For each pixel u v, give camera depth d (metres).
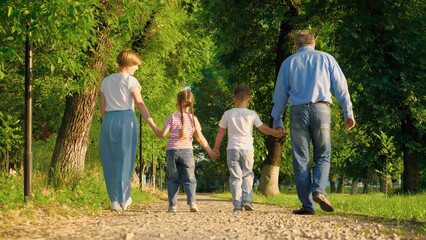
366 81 20.28
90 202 10.38
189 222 5.83
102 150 7.30
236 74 25.95
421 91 20.27
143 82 24.64
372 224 5.99
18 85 17.02
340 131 33.69
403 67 20.62
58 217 6.82
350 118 7.68
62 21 8.53
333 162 36.00
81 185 12.31
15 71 16.27
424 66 20.30
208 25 23.16
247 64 25.58
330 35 22.09
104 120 7.30
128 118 7.27
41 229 4.80
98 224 5.44
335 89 7.73
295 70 7.73
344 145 31.58
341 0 21.61
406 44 20.11
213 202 18.92
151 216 7.14
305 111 7.60
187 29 25.81
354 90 21.31
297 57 7.79
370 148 23.78
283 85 7.83
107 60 13.98
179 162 8.77
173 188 8.80
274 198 18.05
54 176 12.90
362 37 20.48
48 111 21.72
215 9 22.58
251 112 8.79
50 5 8.28
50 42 9.81
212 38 24.95
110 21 12.03
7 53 8.62
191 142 8.87
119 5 11.92
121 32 12.38
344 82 7.73
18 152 17.22
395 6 20.38
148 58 21.73
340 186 61.94
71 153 13.95
